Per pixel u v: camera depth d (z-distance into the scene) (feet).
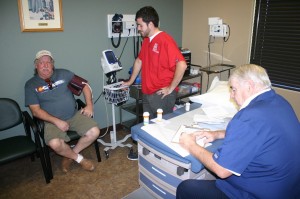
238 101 4.10
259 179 3.68
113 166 7.98
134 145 9.23
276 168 3.51
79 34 8.64
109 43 9.47
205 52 11.11
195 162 4.20
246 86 3.91
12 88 7.75
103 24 9.11
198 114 6.03
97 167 7.91
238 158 3.48
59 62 8.46
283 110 3.74
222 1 9.95
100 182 7.19
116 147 9.12
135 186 7.02
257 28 9.20
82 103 8.29
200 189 4.41
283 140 3.51
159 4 10.53
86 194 6.70
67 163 7.59
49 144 6.93
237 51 9.94
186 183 4.57
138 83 9.39
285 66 8.73
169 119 5.76
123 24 9.51
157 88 7.55
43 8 7.66
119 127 10.66
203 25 10.87
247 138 3.47
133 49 10.19
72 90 7.93
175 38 11.67
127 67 10.23
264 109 3.61
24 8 7.34
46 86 7.41
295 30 8.19
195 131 4.93
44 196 6.61
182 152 4.37
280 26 8.55
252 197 3.86
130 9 9.66
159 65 7.30
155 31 7.25
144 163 5.48
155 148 4.77
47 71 7.25
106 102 9.98
